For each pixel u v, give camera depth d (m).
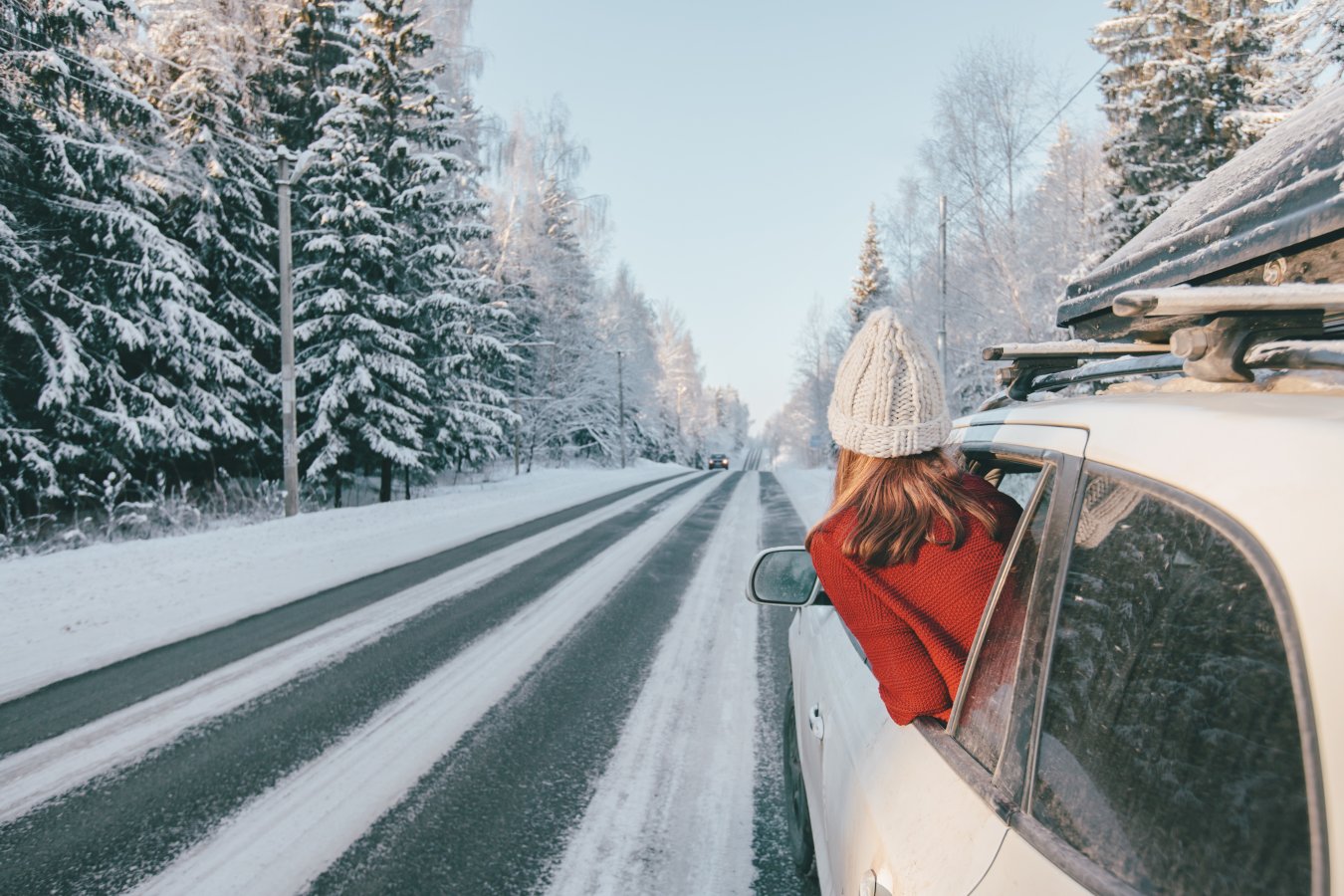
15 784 3.60
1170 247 1.48
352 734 4.22
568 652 5.84
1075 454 1.09
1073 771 0.89
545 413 39.34
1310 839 0.59
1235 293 0.87
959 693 1.22
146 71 17.38
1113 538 0.94
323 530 12.75
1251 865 0.64
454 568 9.37
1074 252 20.02
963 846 1.02
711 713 4.55
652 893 2.72
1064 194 20.45
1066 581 1.01
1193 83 15.84
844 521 1.33
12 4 12.25
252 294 19.47
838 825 1.60
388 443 18.77
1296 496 0.69
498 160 30.17
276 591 7.93
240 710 4.59
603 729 4.30
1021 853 0.91
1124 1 17.45
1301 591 0.65
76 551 10.13
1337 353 0.86
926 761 1.26
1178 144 16.64
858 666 1.94
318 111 21.23
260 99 20.47
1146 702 0.81
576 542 11.83
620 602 7.56
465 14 27.88
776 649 5.93
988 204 20.44
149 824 3.22
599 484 27.72
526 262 34.06
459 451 23.88
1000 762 1.05
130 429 14.26
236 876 2.83
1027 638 1.06
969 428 1.76
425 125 20.83
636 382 52.12
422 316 20.38
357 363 18.56
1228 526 0.74
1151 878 0.73
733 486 27.02
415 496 23.50
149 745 4.06
